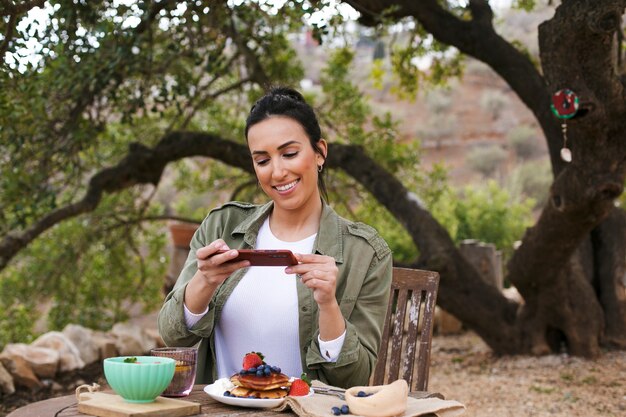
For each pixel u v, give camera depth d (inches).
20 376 210.4
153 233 347.6
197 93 260.4
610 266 264.4
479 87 1165.7
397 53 302.7
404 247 413.7
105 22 178.2
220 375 94.9
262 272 94.7
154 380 74.8
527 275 248.7
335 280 83.7
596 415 193.3
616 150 189.9
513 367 249.4
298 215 97.3
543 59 173.2
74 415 74.1
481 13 251.4
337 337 86.7
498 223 500.1
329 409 75.1
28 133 201.6
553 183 211.9
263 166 92.8
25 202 225.0
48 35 171.3
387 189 265.4
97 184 260.5
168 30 213.8
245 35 253.4
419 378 106.9
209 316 91.6
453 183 1037.2
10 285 313.0
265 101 93.4
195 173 363.9
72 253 311.1
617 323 260.5
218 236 101.3
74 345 239.8
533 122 1111.0
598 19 156.6
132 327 267.6
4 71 164.2
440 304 261.7
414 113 1132.5
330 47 297.0
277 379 78.7
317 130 94.9
